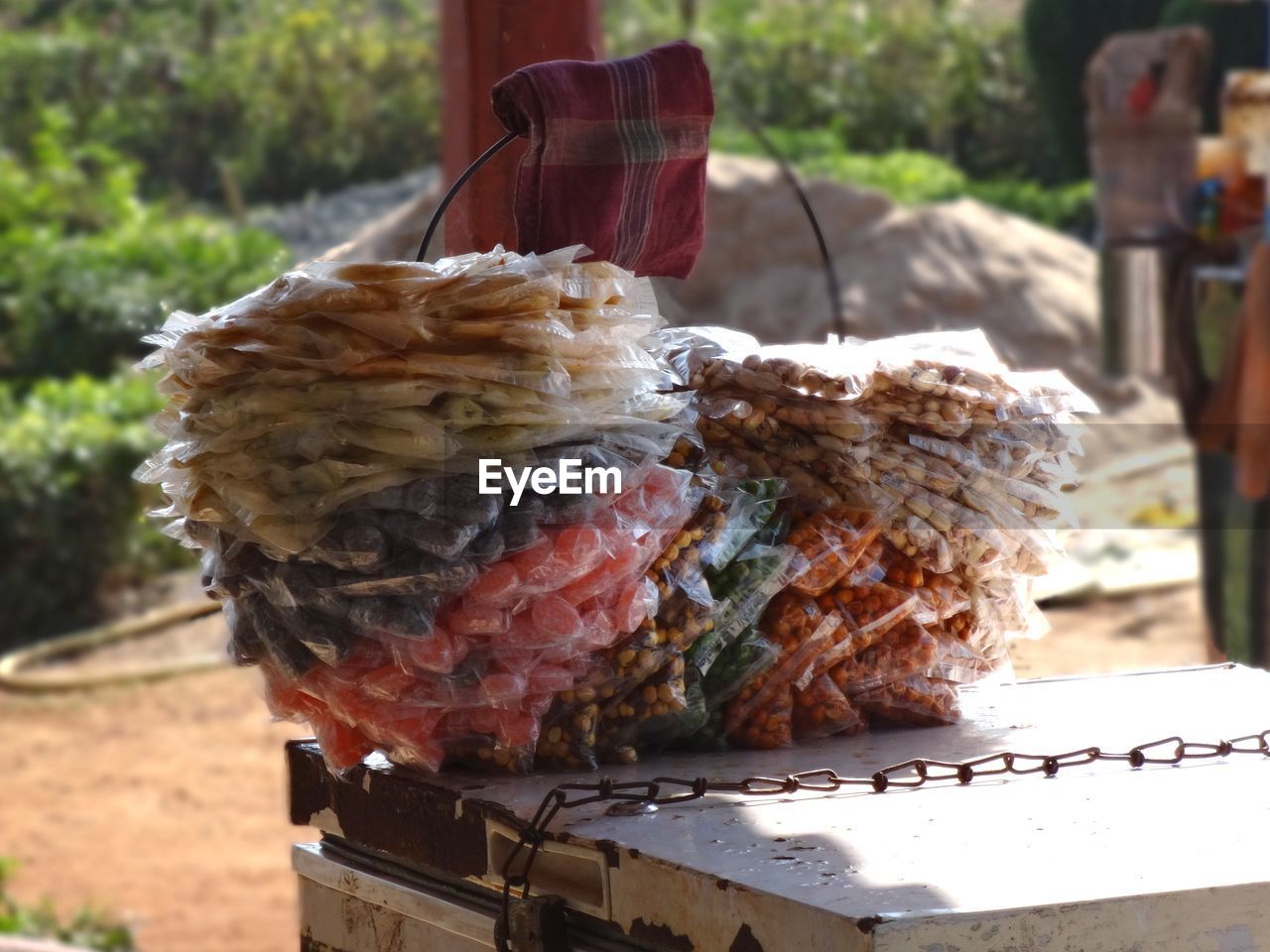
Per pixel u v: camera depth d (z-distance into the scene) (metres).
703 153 1.78
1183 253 3.41
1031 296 8.76
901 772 1.62
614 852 1.44
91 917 4.56
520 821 1.50
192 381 1.59
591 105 1.72
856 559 1.73
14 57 13.61
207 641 7.63
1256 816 1.47
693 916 1.38
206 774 6.07
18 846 5.31
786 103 12.31
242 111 13.40
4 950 2.90
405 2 13.97
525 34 2.13
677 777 1.61
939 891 1.34
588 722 1.64
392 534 1.56
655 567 1.65
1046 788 1.55
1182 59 3.48
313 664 1.60
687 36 12.70
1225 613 3.12
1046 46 6.22
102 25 14.53
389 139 13.20
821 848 1.42
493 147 1.74
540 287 1.57
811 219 2.07
